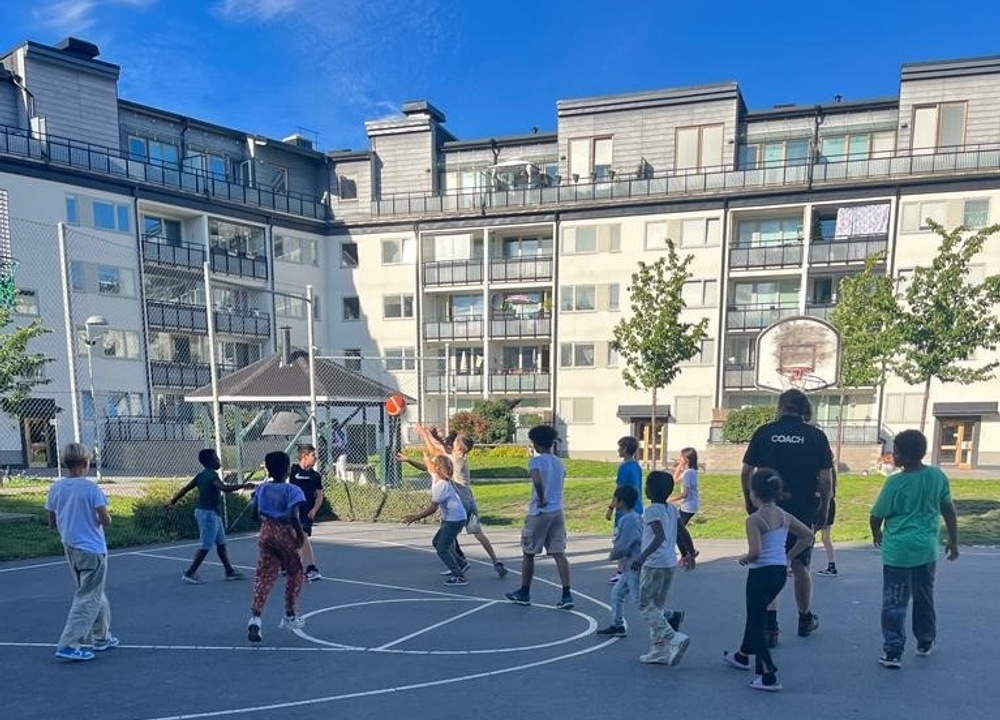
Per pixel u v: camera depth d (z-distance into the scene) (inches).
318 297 1611.7
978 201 1233.4
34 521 563.8
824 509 250.7
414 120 1585.9
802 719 191.3
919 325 773.9
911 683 216.5
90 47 1234.6
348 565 420.5
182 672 233.6
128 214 1256.2
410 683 222.1
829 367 721.6
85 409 1162.0
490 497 752.3
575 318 1465.3
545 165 1553.9
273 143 1546.5
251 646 262.1
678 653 231.0
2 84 1150.3
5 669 237.3
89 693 215.8
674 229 1396.4
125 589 358.3
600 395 1451.8
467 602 328.5
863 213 1296.8
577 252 1461.6
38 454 1116.5
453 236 1565.0
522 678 225.8
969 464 1245.7
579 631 278.7
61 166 1154.0
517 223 1501.0
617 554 264.1
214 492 375.6
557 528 315.6
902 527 229.9
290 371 727.7
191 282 1391.5
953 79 1268.5
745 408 1242.0
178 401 1339.8
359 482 701.9
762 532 214.1
